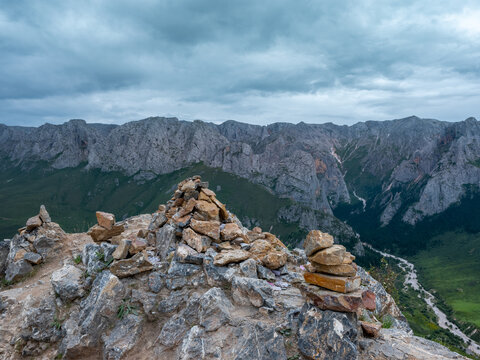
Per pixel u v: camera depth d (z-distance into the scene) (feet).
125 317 41.78
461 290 568.00
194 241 50.83
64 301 47.29
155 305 42.86
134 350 38.81
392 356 30.07
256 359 30.53
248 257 46.57
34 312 45.60
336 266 31.01
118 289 43.42
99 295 42.04
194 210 59.47
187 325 38.65
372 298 33.68
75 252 67.41
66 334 42.16
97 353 39.96
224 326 35.81
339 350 28.07
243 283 39.73
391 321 47.78
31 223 68.18
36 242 65.21
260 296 37.88
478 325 406.62
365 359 29.78
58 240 69.00
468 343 342.44
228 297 40.73
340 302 29.48
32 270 62.18
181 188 66.28
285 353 30.58
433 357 29.91
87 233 80.74
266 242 51.93
